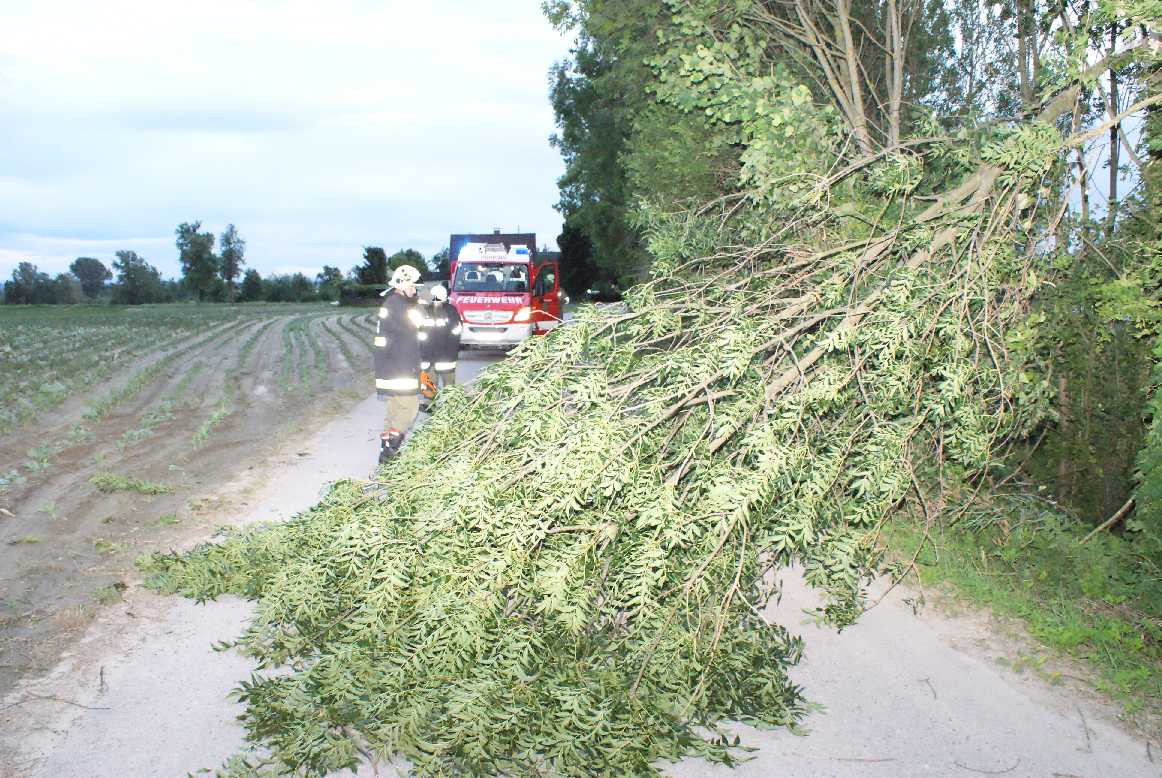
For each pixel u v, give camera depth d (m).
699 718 3.89
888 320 5.04
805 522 4.50
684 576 4.40
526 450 4.46
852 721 3.96
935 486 6.34
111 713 3.88
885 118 9.51
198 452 9.48
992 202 6.09
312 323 40.69
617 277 38.84
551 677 3.94
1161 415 4.84
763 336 5.18
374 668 3.88
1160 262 5.41
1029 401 5.83
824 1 9.45
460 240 25.31
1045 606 5.15
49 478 8.16
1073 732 3.88
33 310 62.34
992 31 9.30
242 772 3.37
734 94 7.82
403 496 4.67
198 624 4.84
